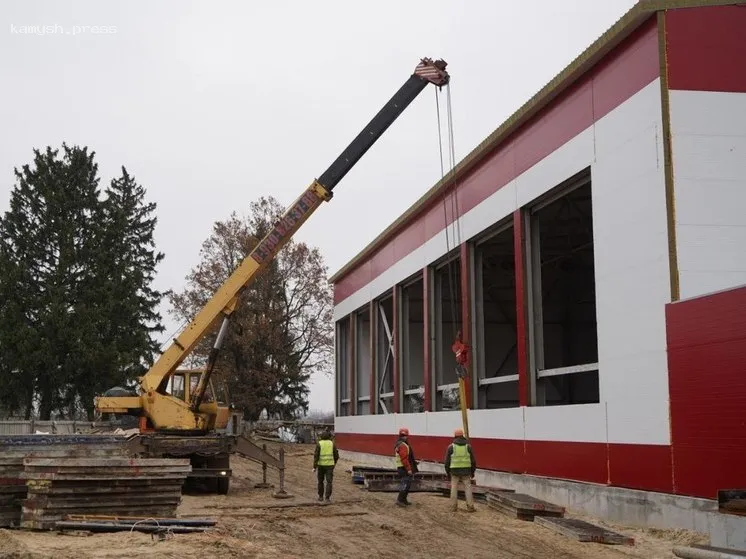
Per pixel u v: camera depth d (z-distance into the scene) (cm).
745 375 1207
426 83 2155
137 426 2367
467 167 2259
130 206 5956
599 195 1603
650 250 1438
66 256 4966
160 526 1177
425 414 2589
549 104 1812
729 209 1404
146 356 5097
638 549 1236
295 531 1334
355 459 3441
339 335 4006
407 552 1200
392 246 3030
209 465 1916
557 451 1736
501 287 3058
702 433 1290
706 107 1423
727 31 1445
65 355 4828
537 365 1900
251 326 4806
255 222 5138
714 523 1086
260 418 5222
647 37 1466
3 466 1262
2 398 4812
